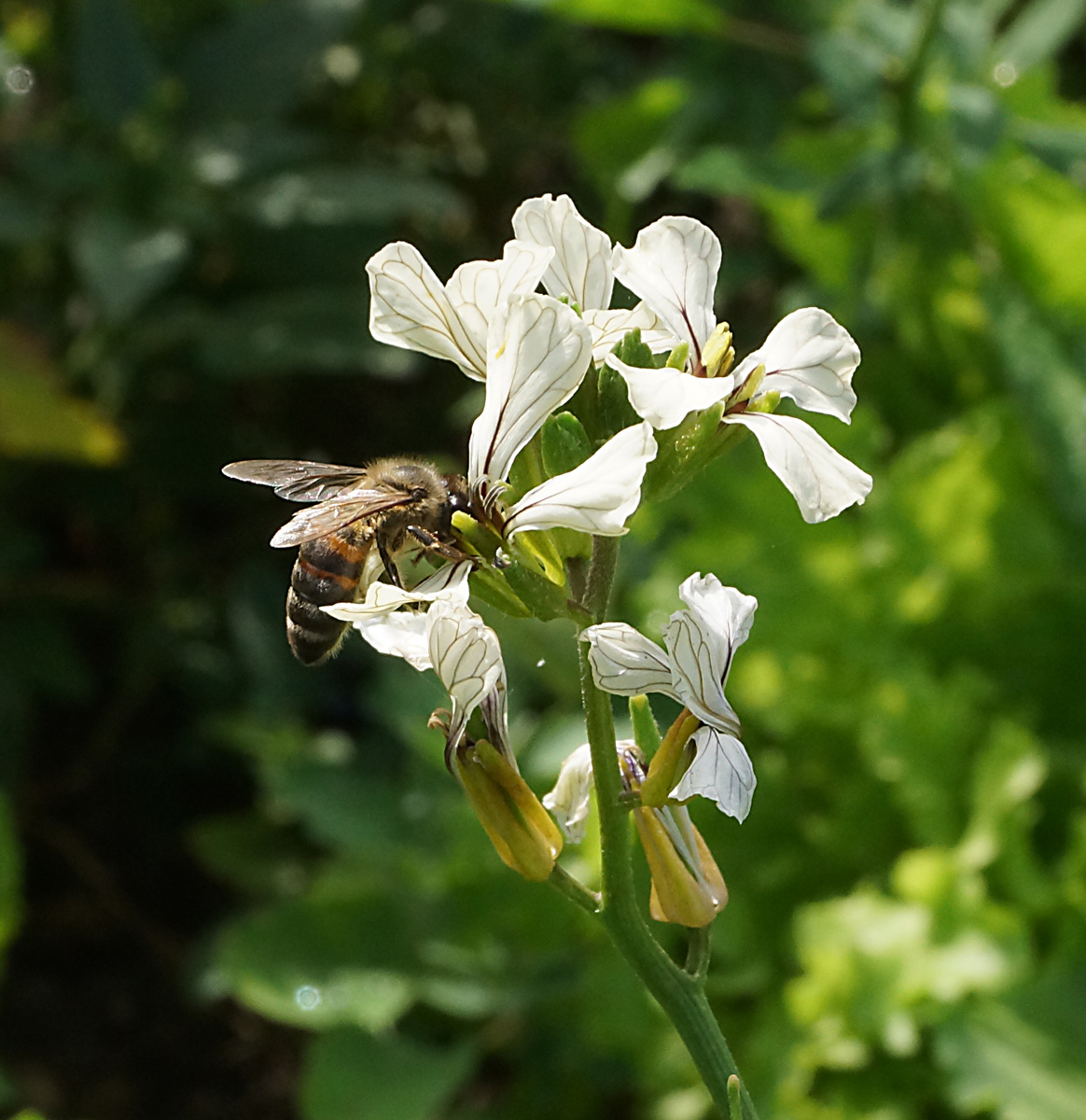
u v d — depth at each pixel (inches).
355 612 4.2
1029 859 8.0
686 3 8.9
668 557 9.1
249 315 11.0
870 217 9.7
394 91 13.5
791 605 8.8
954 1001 7.8
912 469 9.0
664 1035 8.4
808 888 8.9
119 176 10.3
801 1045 8.0
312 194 10.7
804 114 11.6
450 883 8.7
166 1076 11.5
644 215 14.2
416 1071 8.6
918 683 8.5
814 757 9.1
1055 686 9.1
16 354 9.8
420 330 4.3
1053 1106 7.3
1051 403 8.5
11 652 11.1
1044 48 9.7
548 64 13.1
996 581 8.9
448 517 4.3
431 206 10.8
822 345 4.2
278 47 11.0
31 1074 11.3
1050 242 8.9
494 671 4.2
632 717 4.5
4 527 11.2
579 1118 9.5
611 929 4.4
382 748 10.9
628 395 4.3
